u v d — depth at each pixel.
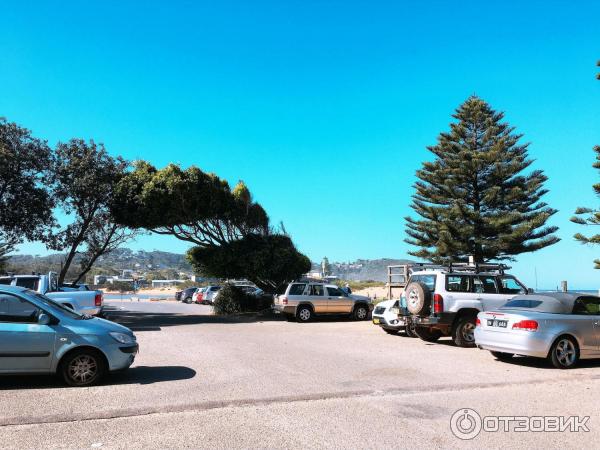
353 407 6.68
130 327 18.75
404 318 14.04
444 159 33.12
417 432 5.65
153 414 6.29
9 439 5.32
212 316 26.58
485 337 10.32
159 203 23.45
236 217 26.94
